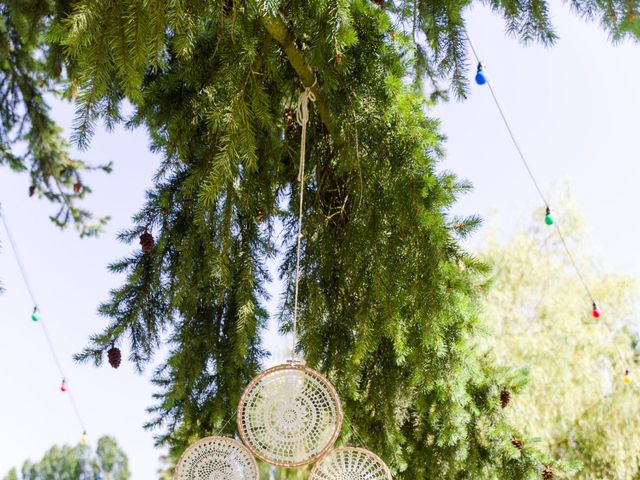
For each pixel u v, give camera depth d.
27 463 20.45
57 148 4.67
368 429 2.78
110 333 2.56
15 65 4.12
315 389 2.09
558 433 6.32
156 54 1.64
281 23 1.96
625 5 1.83
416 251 2.16
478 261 2.42
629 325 7.12
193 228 2.56
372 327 2.29
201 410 2.70
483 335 2.54
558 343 6.66
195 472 2.09
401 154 2.16
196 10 1.75
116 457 20.97
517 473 2.88
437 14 2.04
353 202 2.48
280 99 2.42
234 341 2.61
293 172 2.72
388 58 2.19
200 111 2.31
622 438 6.39
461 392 2.47
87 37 1.56
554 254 7.32
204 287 2.71
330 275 2.61
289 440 2.06
